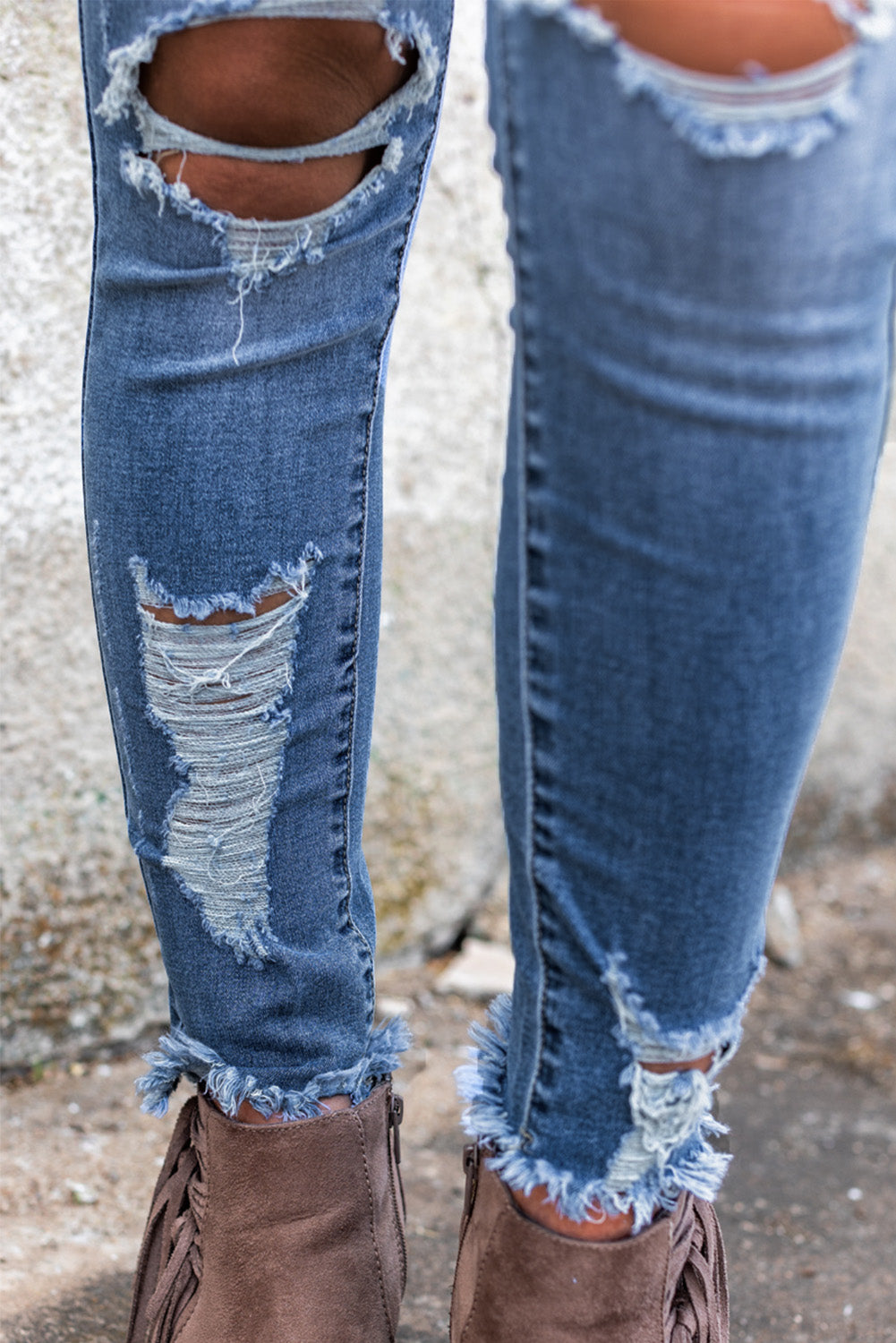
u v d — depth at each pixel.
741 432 1.28
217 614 1.49
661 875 1.35
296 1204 1.52
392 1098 1.60
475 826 2.61
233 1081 1.53
